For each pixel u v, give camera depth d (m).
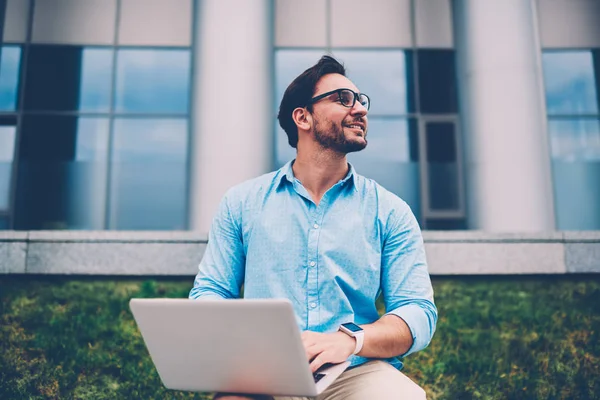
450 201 6.82
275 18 6.97
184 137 6.80
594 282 4.16
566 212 6.75
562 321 3.53
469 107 6.66
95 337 3.35
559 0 7.01
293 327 1.19
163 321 1.31
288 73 6.88
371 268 1.70
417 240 1.76
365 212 1.75
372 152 6.89
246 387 1.38
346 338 1.45
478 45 6.63
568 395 2.85
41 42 6.88
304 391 1.29
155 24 6.89
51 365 3.05
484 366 3.07
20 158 6.75
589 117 6.86
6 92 6.82
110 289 4.02
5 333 3.34
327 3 7.04
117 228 6.68
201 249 4.17
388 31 7.05
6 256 4.11
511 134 6.43
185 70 6.88
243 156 6.25
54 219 6.67
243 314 1.22
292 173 1.82
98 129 6.80
